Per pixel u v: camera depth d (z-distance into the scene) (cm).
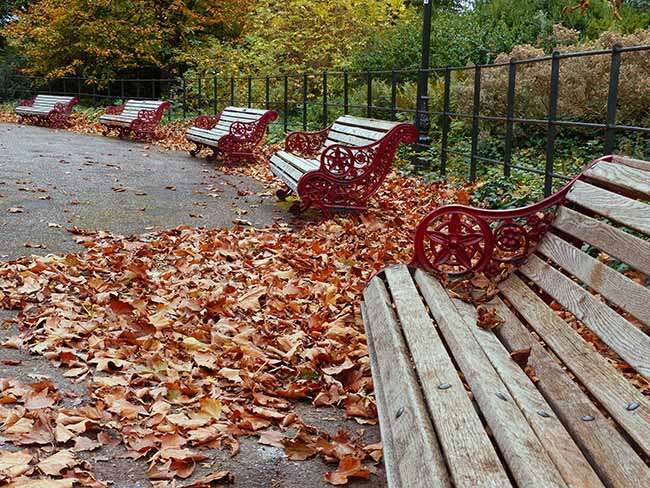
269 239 642
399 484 208
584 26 1446
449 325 304
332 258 587
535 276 354
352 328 432
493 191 757
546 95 973
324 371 376
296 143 959
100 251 587
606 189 339
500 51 1448
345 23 1852
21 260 542
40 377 352
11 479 255
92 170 1057
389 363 284
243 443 305
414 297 346
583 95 917
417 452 207
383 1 1873
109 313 441
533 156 970
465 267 392
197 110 2053
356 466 283
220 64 2081
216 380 364
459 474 188
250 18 2272
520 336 303
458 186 858
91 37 2333
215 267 554
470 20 1605
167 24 2373
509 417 219
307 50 1872
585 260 306
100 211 752
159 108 1612
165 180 987
